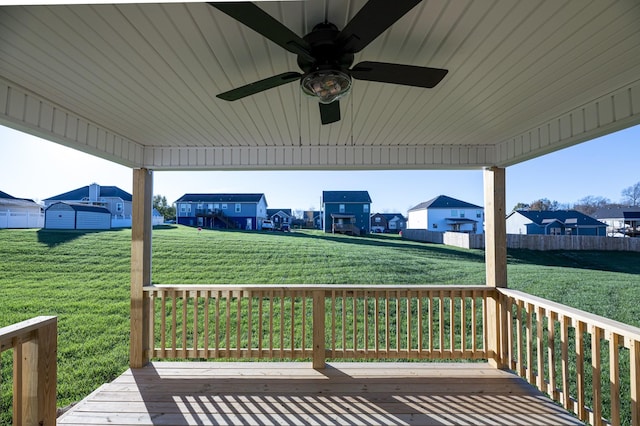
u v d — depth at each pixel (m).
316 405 2.96
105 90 2.33
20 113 2.31
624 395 4.50
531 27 1.59
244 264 6.88
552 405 2.93
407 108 2.71
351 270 6.99
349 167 3.95
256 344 5.32
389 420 2.73
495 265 3.80
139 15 1.47
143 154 3.87
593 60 1.91
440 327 3.78
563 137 2.86
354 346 3.77
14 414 1.81
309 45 1.46
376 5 1.17
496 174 3.87
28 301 5.76
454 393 3.16
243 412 2.85
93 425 2.64
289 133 3.42
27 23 1.52
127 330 5.48
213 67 2.00
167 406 2.94
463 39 1.70
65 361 4.98
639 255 7.10
